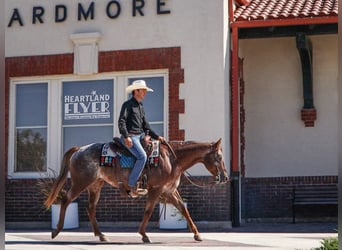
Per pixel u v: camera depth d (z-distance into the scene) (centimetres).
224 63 1659
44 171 1755
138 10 1714
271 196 1847
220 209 1631
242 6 1839
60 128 1752
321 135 1858
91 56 1733
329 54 1875
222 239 1376
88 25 1745
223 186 1638
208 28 1667
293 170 1859
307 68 1845
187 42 1677
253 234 1494
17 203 1747
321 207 1820
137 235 1472
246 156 1878
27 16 1784
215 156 1305
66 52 1752
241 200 1836
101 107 1731
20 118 1783
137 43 1709
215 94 1650
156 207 1672
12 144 1772
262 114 1886
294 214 1800
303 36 1719
